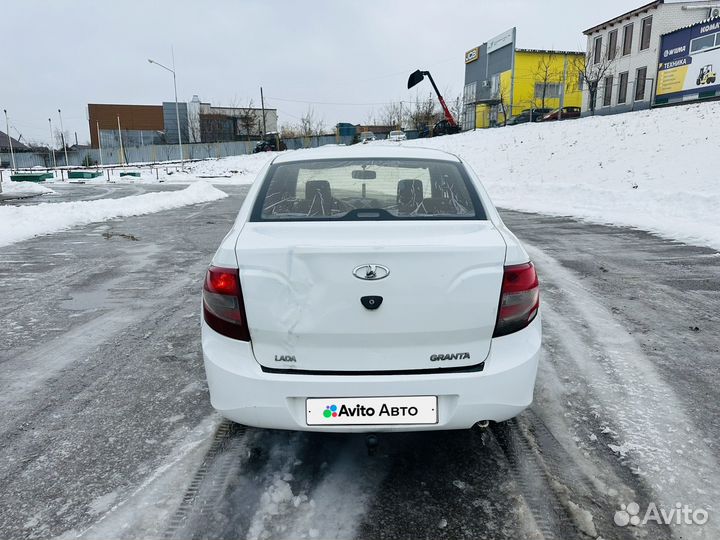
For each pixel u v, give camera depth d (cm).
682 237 893
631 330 448
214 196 2095
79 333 464
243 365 226
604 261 719
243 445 284
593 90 3400
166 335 458
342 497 241
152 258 805
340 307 216
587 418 305
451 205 279
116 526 224
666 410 314
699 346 412
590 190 1497
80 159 7269
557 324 464
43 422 312
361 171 300
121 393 348
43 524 226
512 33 4219
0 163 7275
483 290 220
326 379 220
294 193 286
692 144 1822
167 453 278
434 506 234
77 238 1010
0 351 425
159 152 6700
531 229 1038
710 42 2497
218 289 227
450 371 225
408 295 216
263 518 228
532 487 246
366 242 224
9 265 757
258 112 8181
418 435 291
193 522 226
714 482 247
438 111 5750
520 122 3981
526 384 232
